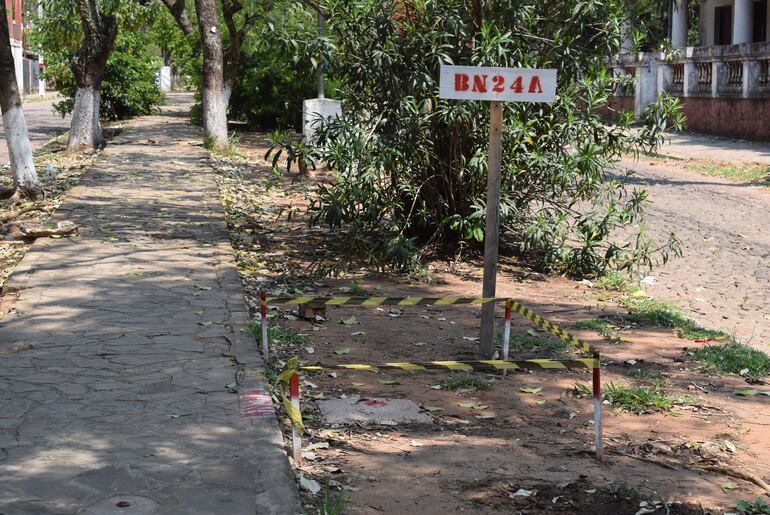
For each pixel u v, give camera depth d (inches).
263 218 569.3
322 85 1002.1
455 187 458.6
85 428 219.3
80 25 1153.4
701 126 1304.1
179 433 217.5
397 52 443.2
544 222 445.7
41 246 443.5
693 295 425.4
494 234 296.7
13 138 595.8
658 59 1384.1
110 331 303.9
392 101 448.1
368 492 197.3
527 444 229.3
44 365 267.6
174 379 256.7
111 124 1328.7
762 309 400.5
